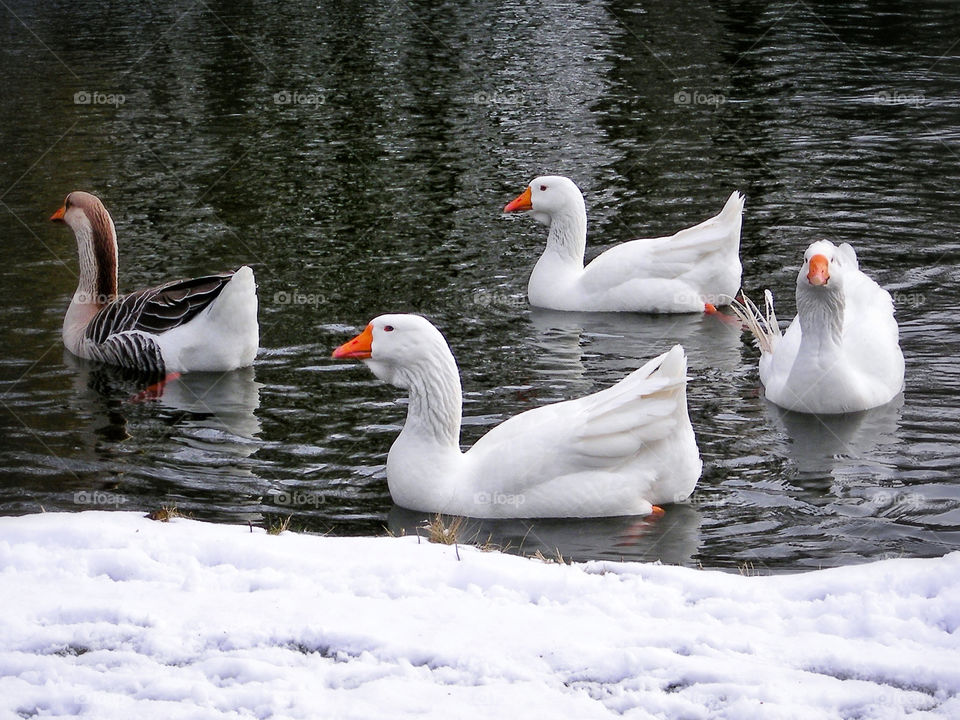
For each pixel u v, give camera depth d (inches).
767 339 470.3
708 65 1034.1
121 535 280.2
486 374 470.9
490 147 812.0
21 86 1018.1
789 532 338.3
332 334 512.1
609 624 237.3
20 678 222.8
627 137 826.8
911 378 457.4
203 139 846.5
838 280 410.3
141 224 667.4
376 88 987.9
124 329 484.4
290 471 386.0
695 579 256.4
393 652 227.0
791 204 675.4
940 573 251.0
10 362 490.6
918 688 214.1
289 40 1186.0
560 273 559.8
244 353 477.4
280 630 234.7
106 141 844.0
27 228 662.5
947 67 989.2
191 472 384.8
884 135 804.0
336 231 653.9
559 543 338.0
